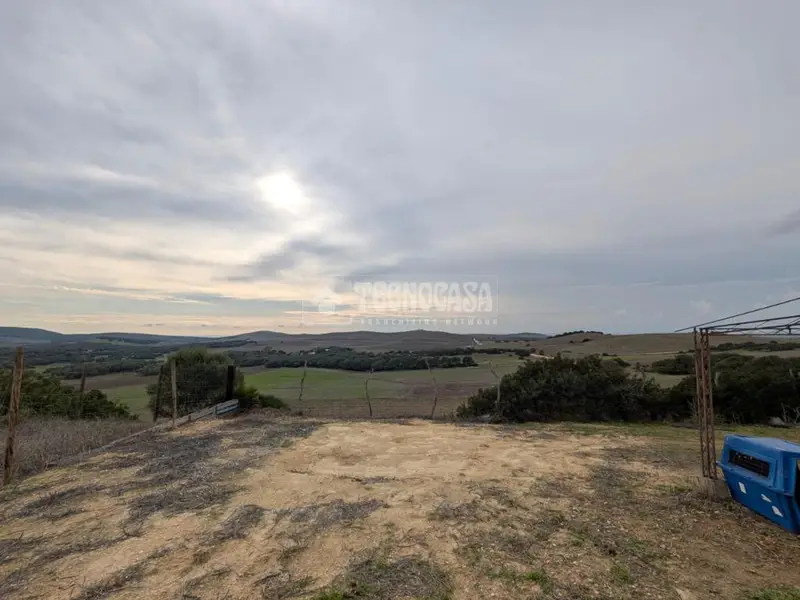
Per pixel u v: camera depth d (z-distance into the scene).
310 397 13.11
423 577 2.97
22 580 2.97
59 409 11.26
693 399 10.17
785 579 2.96
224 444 7.25
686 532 3.70
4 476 5.12
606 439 7.73
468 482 5.12
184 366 11.70
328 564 3.17
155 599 2.72
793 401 9.52
